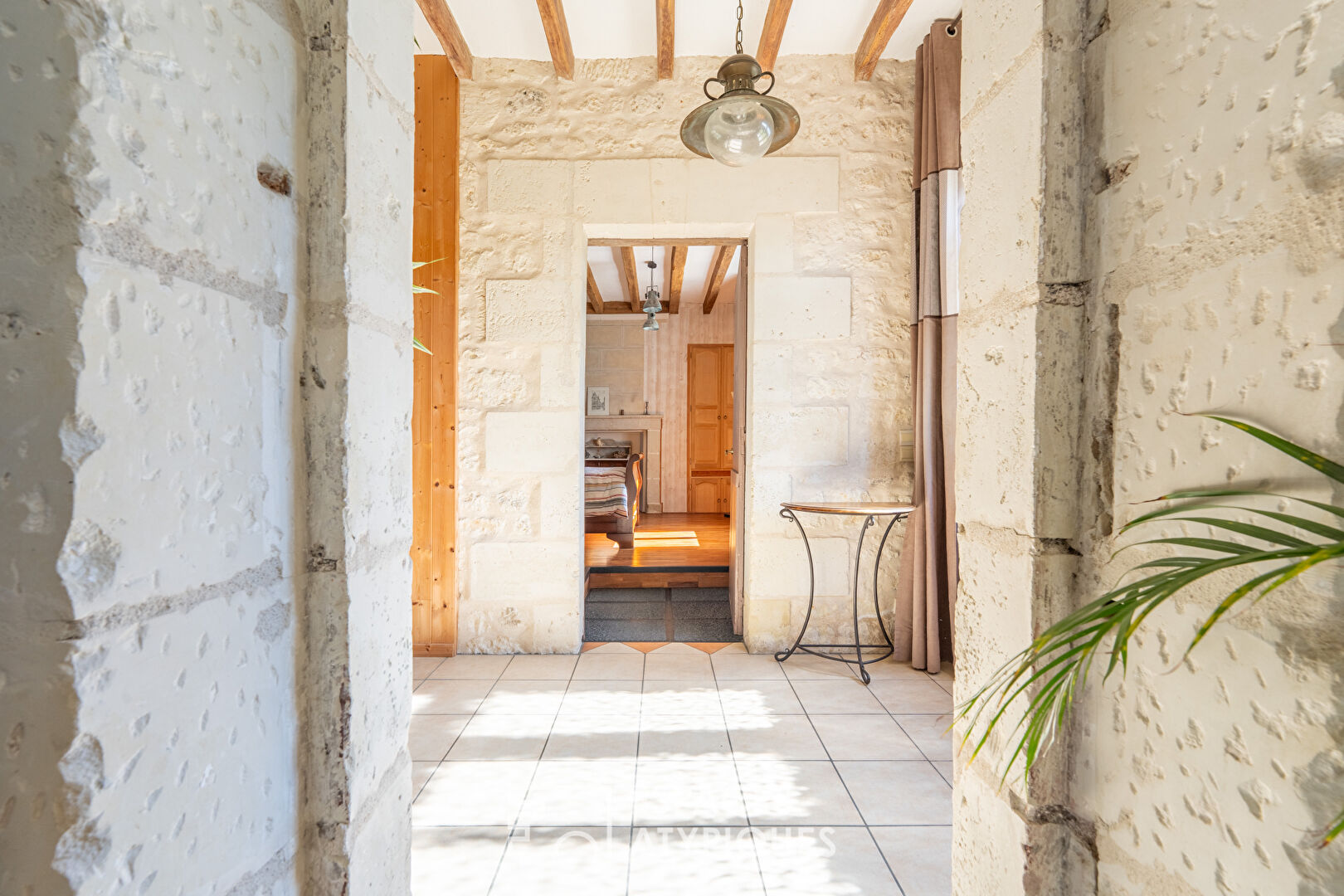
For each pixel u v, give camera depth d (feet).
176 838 1.69
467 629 11.62
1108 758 2.46
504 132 11.53
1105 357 2.56
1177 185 2.15
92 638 1.42
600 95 11.55
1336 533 1.49
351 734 2.41
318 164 2.37
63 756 1.38
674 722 8.67
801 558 11.69
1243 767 1.85
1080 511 2.70
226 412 1.92
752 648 11.66
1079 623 2.01
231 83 1.94
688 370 31.32
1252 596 1.82
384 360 2.77
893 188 11.60
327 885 2.38
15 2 1.38
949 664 10.98
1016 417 2.85
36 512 1.37
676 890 5.32
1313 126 1.67
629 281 25.79
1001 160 3.00
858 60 11.21
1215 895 1.95
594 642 12.29
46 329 1.38
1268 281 1.80
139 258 1.56
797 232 11.60
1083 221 2.67
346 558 2.38
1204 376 2.04
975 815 3.22
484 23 10.57
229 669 1.92
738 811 6.51
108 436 1.46
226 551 1.92
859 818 6.38
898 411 11.66
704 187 11.58
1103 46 2.56
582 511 12.27
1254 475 1.84
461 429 11.63
